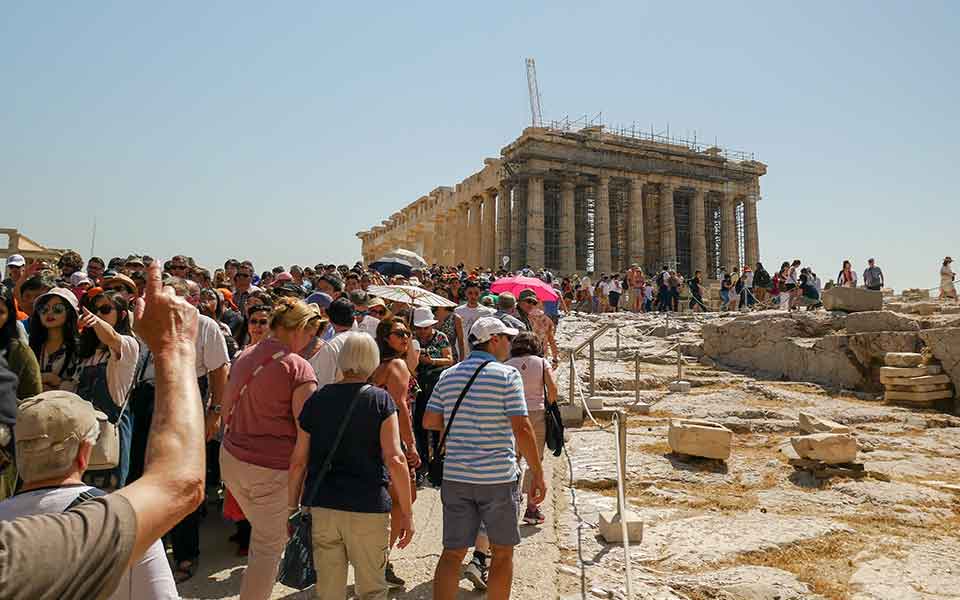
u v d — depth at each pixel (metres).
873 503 8.71
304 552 4.54
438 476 5.16
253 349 5.11
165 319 1.67
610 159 60.28
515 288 15.67
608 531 7.06
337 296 9.98
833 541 7.33
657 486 9.18
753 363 19.69
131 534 1.25
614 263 66.81
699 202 64.25
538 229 56.44
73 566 1.13
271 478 4.75
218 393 6.17
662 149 62.34
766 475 9.91
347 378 4.67
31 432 2.61
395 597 5.53
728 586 6.07
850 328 17.78
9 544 1.08
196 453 1.50
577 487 9.02
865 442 12.09
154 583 2.98
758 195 68.06
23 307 7.53
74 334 5.66
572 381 12.72
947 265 29.06
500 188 61.97
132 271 9.34
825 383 17.42
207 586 5.68
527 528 7.14
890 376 15.34
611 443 11.02
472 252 66.88
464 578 5.93
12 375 3.45
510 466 4.93
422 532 6.89
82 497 2.62
